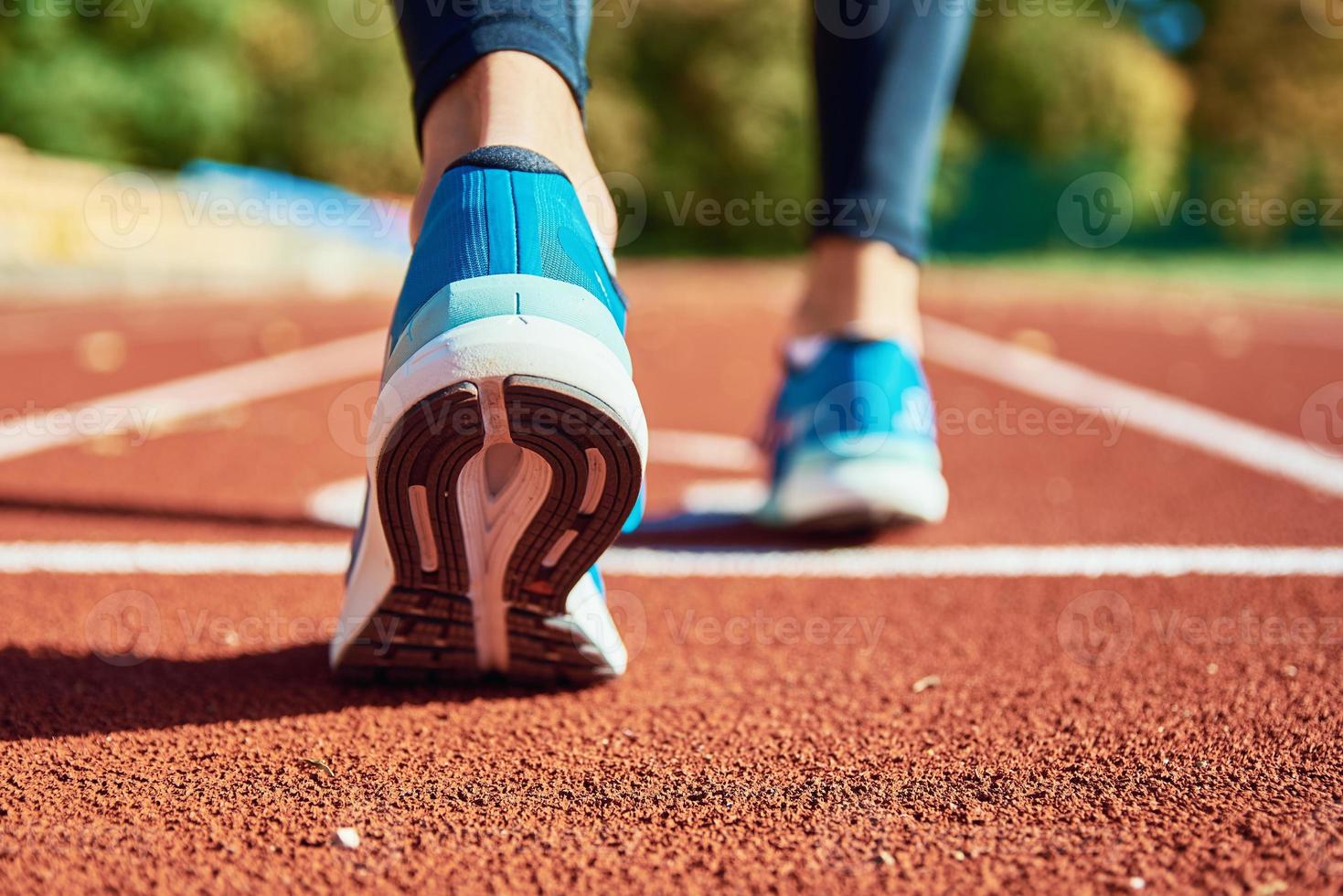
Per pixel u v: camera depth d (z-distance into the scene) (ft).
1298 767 4.33
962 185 70.59
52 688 5.30
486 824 3.94
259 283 36.47
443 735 4.87
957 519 9.90
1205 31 79.56
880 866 3.57
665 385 18.88
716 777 4.39
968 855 3.63
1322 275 54.80
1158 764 4.42
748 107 68.39
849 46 8.52
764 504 9.72
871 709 5.28
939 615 7.02
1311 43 77.77
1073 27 73.46
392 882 3.49
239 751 4.63
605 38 64.85
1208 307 34.83
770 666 6.05
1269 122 78.59
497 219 4.28
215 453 12.31
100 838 3.74
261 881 3.48
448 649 5.32
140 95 42.93
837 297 9.05
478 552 4.73
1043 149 74.69
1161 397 17.65
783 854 3.67
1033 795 4.14
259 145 49.19
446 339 3.97
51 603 6.84
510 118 4.70
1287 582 7.55
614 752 4.69
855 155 8.77
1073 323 29.66
